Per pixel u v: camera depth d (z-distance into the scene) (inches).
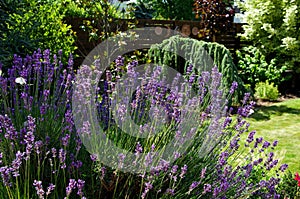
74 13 308.7
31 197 69.0
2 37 164.4
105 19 229.1
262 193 92.7
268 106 286.0
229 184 81.5
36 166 73.0
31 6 196.4
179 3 751.7
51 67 101.3
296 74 353.4
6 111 85.2
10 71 96.2
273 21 359.9
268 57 366.9
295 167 162.1
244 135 209.0
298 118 251.0
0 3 162.4
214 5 343.0
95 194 73.1
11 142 68.5
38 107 88.9
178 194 72.9
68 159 75.2
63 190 72.8
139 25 347.9
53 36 202.5
